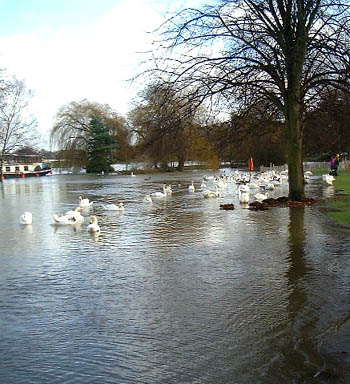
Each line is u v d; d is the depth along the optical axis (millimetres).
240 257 10344
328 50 17281
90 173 81312
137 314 6742
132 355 5375
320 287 7797
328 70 19109
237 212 18984
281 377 4742
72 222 16875
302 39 18188
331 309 6695
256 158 71812
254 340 5676
